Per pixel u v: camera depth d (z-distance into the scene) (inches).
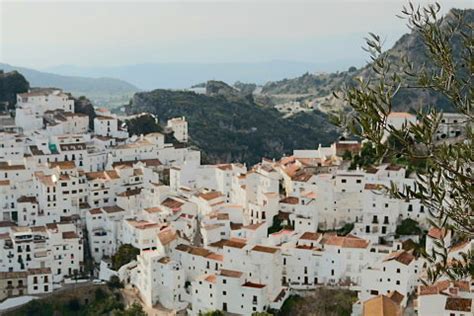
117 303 6904.5
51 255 7332.7
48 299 6963.6
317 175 7549.2
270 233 7288.4
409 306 5654.5
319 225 7209.6
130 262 7298.2
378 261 6082.7
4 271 7170.3
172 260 6697.8
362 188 7066.9
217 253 6894.7
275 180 7687.0
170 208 7839.6
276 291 6259.8
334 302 6082.7
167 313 6515.8
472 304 4690.0
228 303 6136.8
